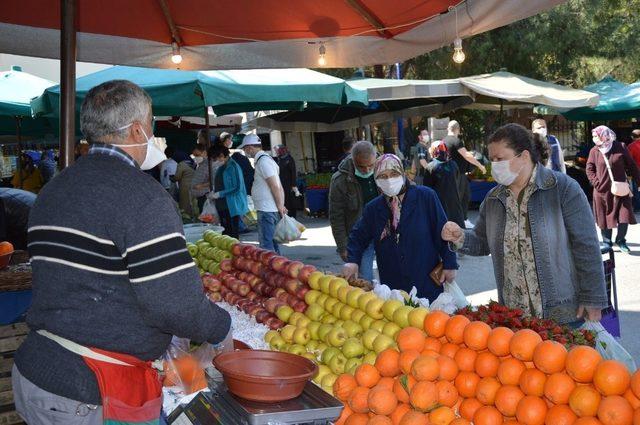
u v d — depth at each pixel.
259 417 2.03
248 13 4.78
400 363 2.49
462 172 10.98
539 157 3.41
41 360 2.08
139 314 2.11
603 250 4.57
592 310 3.33
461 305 4.28
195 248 4.98
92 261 2.04
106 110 2.17
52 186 2.14
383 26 4.76
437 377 2.39
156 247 2.04
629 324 6.66
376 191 6.44
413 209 4.47
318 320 3.32
